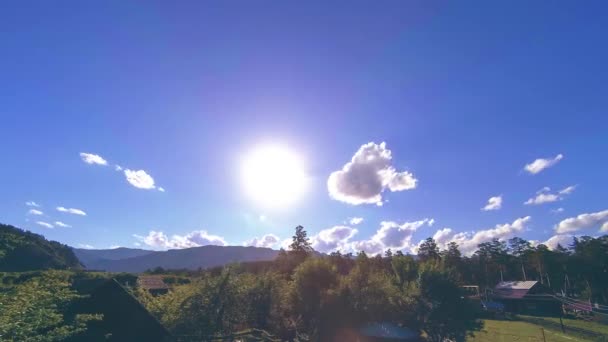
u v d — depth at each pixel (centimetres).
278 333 3275
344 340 3009
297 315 3272
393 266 3647
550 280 10462
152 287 5253
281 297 3431
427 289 3178
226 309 2962
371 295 3142
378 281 3219
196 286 2995
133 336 2030
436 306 3117
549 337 4134
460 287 3262
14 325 1269
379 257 5944
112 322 2002
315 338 3056
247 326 3309
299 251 7575
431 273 3231
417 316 3145
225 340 2836
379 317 3089
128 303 2075
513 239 11825
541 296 7356
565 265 9975
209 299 2883
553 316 6875
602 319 5794
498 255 11462
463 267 10700
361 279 3222
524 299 7469
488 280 10962
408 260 3612
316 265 3338
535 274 11269
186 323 2741
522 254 11419
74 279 2312
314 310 3159
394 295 3192
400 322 3133
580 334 4372
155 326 2106
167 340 2133
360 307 3064
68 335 1617
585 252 9869
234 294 3041
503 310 6881
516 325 5219
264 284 3475
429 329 3173
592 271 9562
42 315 1455
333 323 3041
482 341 3847
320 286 3275
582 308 6662
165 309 2861
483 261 11400
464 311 3134
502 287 8438
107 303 2034
